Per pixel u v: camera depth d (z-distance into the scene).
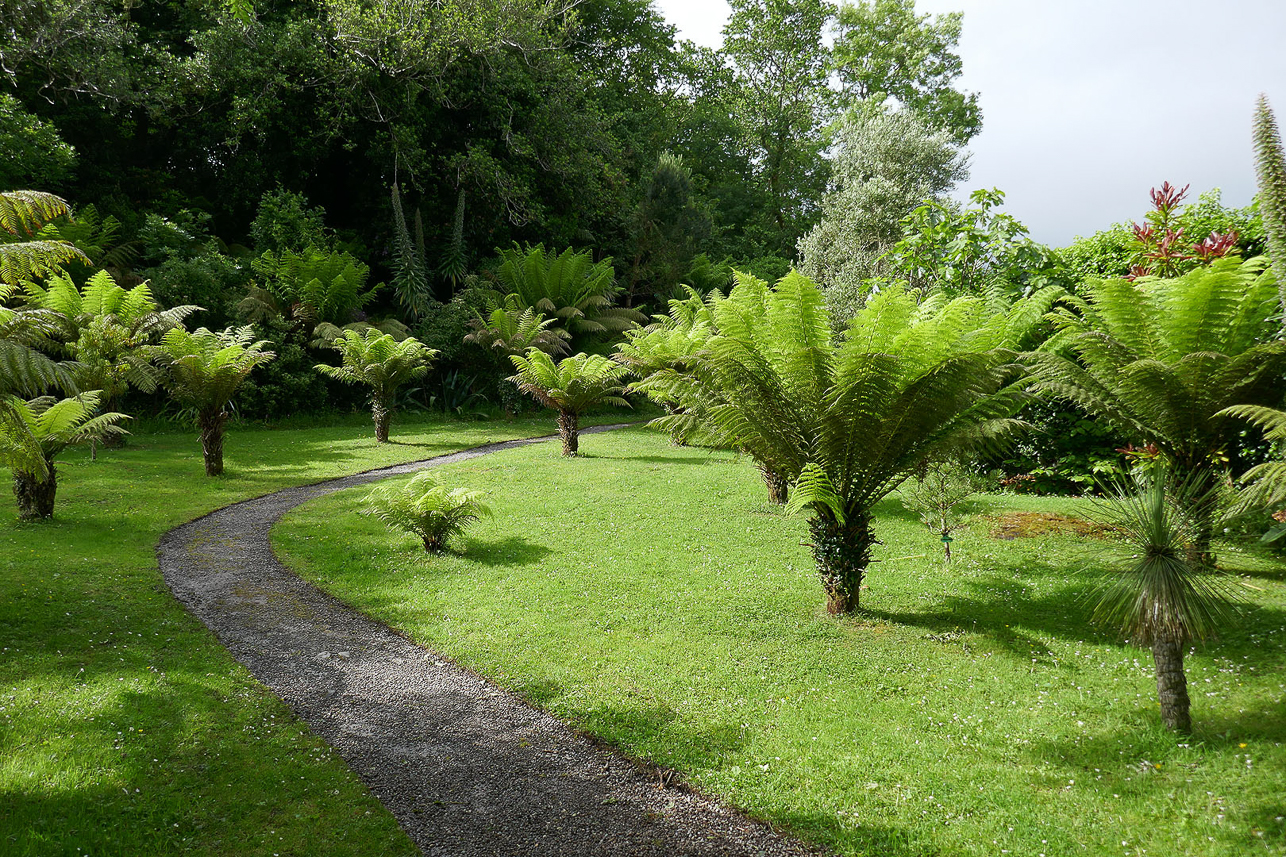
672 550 8.28
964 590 6.72
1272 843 3.12
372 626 6.21
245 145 23.14
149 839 3.34
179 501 10.32
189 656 5.41
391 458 14.56
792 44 35.81
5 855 3.10
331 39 22.38
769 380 6.09
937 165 18.44
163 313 14.82
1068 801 3.60
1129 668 4.99
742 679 5.14
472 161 23.75
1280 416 4.77
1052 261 11.20
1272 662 4.79
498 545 8.55
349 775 3.99
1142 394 6.47
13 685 4.71
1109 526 4.75
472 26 22.27
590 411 23.88
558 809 3.74
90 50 18.95
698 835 3.52
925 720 4.50
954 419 6.15
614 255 31.77
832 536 6.26
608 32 32.81
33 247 5.68
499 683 5.15
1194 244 8.58
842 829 3.50
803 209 38.50
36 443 5.96
